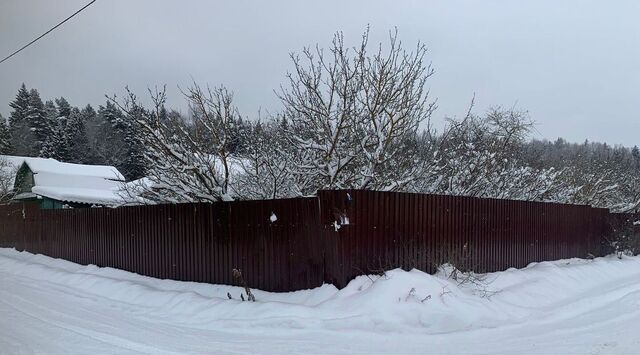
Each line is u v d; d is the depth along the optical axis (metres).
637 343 7.21
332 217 9.16
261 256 10.27
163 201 14.52
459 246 11.29
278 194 12.62
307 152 12.42
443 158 14.70
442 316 8.22
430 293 8.92
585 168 26.64
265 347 6.91
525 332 8.08
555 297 11.57
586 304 10.55
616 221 18.73
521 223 13.77
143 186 14.77
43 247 19.17
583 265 15.09
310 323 7.97
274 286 10.01
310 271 9.45
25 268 16.38
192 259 11.93
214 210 11.37
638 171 45.03
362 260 9.26
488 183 15.51
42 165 36.78
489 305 9.50
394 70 11.23
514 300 10.54
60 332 7.65
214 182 12.12
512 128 20.06
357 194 9.28
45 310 9.53
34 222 19.95
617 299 11.20
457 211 11.33
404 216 10.04
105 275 13.98
